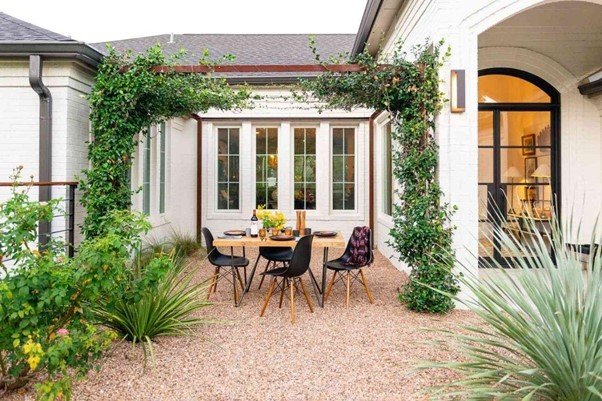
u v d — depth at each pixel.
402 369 3.04
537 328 2.33
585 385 2.07
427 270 4.35
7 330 2.31
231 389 2.75
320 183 9.17
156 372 2.98
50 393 2.21
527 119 6.30
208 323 4.02
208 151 9.27
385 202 8.20
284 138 9.19
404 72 4.57
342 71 4.68
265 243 4.65
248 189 9.26
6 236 2.49
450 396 2.54
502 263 5.98
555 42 5.98
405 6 5.89
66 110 4.93
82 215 5.19
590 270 2.38
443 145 4.49
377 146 8.85
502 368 2.31
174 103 5.20
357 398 2.63
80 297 2.62
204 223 9.28
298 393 2.70
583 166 6.16
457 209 4.39
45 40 4.73
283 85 8.20
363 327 3.95
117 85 4.69
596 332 2.15
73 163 5.06
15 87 5.03
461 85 4.41
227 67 4.82
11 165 5.03
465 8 4.48
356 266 4.70
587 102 6.18
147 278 3.00
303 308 4.60
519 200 6.23
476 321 4.07
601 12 5.32
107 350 2.94
